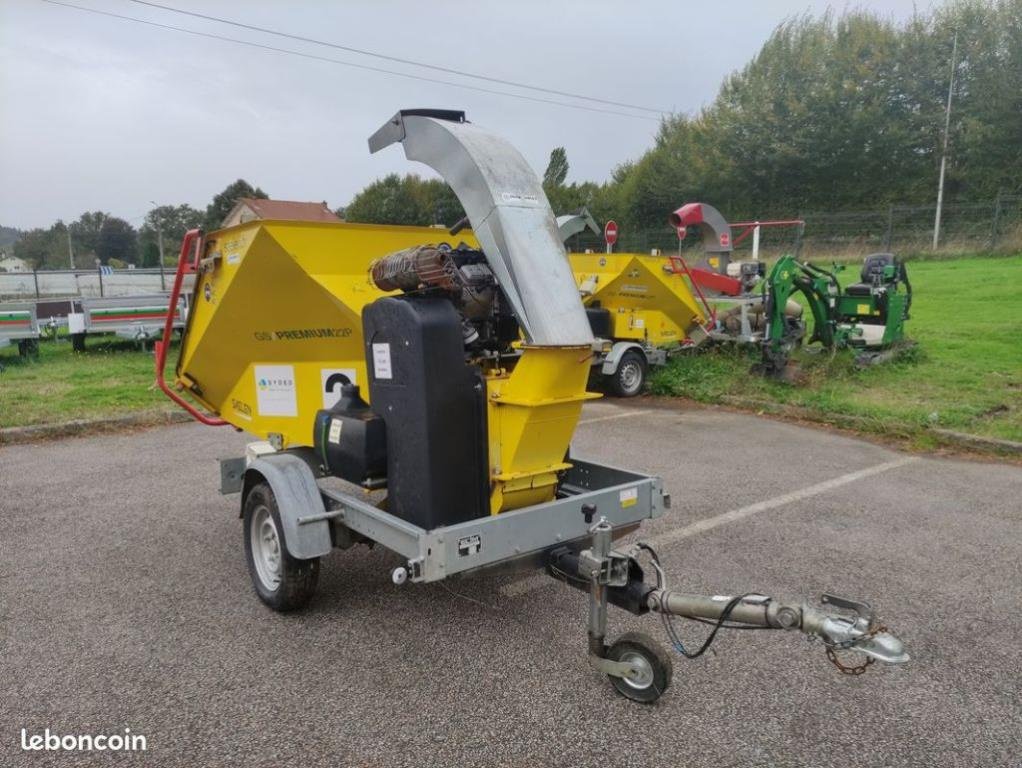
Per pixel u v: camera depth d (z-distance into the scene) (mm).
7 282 29062
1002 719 3305
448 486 3691
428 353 3572
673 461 7676
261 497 4301
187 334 5500
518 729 3227
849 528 5668
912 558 5082
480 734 3195
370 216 61812
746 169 39688
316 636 4035
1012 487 6695
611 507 3986
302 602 4219
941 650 3881
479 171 3598
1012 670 3693
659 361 11922
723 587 4641
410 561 3320
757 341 11516
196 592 4609
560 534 3764
